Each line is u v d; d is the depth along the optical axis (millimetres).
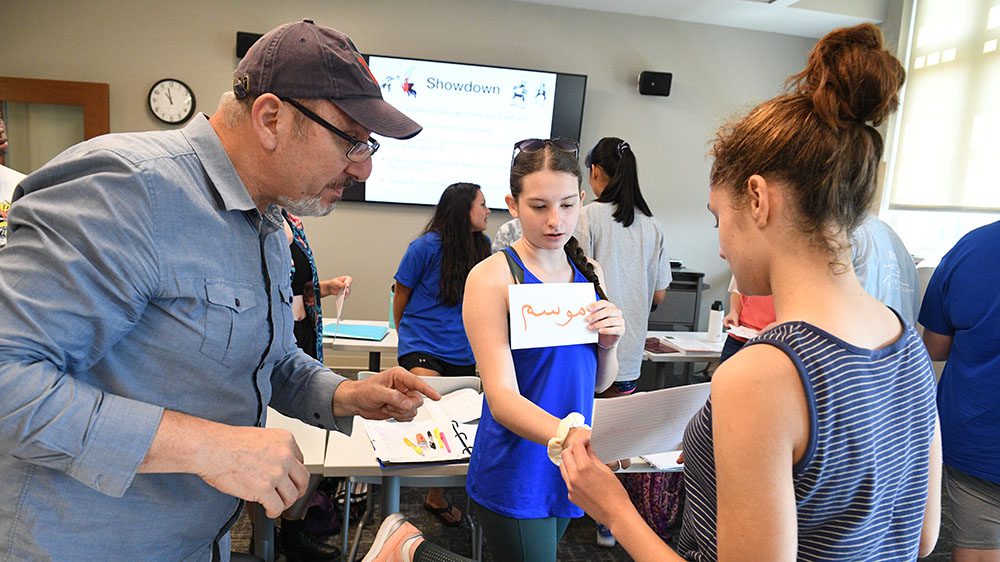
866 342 625
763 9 4496
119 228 731
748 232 665
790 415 572
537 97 4684
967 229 3742
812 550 629
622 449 994
